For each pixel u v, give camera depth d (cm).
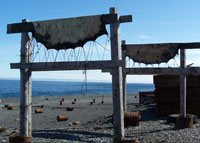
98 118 2048
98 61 866
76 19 908
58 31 926
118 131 860
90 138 1081
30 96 970
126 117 1400
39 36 940
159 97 1819
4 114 2691
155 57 1305
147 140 1021
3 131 1399
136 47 1336
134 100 4656
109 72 1381
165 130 1240
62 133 1222
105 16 873
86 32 897
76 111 2919
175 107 1794
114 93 863
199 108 1736
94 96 6625
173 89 1806
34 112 2856
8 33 967
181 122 1302
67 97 6131
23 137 938
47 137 1104
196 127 1318
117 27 867
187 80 1756
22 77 950
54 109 3209
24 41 951
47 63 916
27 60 954
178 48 1284
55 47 927
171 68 1277
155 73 1304
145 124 1488
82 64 880
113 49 863
